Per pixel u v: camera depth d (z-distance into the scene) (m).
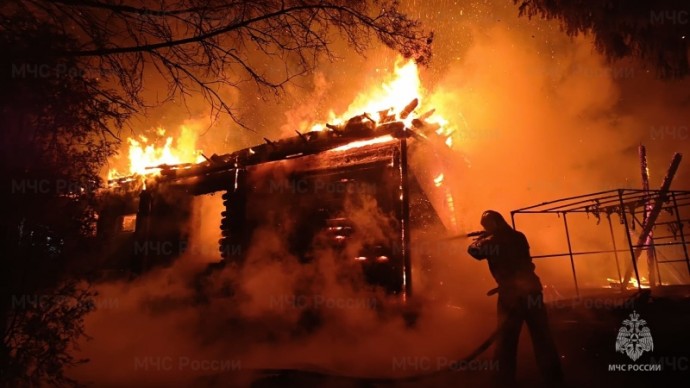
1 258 4.37
